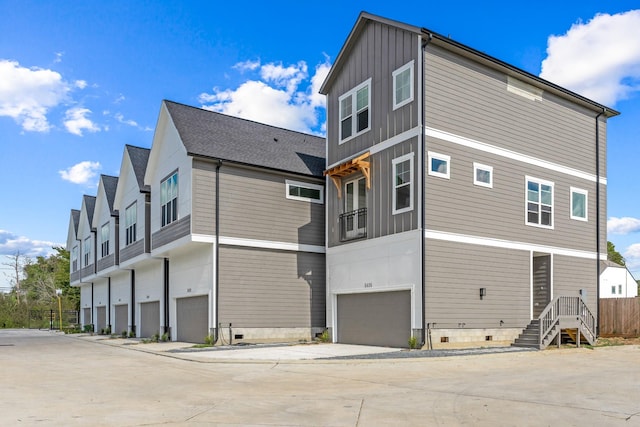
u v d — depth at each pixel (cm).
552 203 2061
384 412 774
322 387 1015
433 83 1739
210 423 721
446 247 1720
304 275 2297
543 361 1421
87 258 3900
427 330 1652
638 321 2112
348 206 2078
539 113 2052
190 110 2392
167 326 2533
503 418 729
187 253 2303
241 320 2106
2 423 730
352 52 2073
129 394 973
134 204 2778
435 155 1722
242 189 2173
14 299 6544
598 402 840
